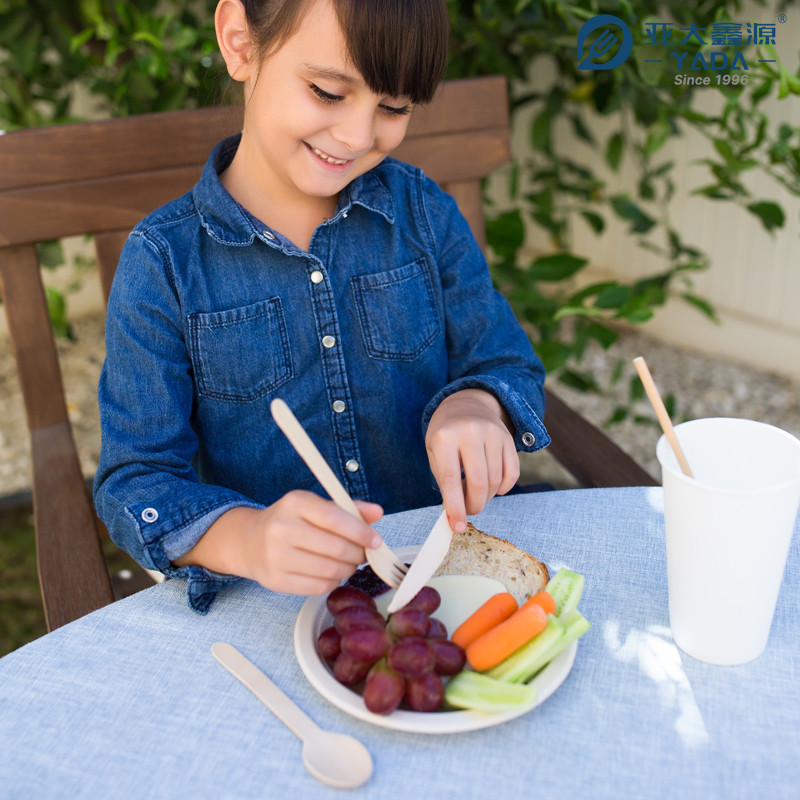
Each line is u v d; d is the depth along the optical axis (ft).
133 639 2.36
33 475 3.82
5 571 6.85
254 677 2.18
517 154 10.45
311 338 3.63
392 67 2.84
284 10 2.87
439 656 2.03
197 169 4.34
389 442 3.87
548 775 1.89
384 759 1.94
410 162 4.75
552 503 2.96
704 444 2.24
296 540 2.25
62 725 2.08
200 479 3.79
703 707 2.06
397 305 3.79
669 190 7.80
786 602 2.41
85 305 10.89
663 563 2.61
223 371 3.51
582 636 2.31
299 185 3.23
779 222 6.45
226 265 3.50
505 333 4.01
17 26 6.68
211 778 1.92
